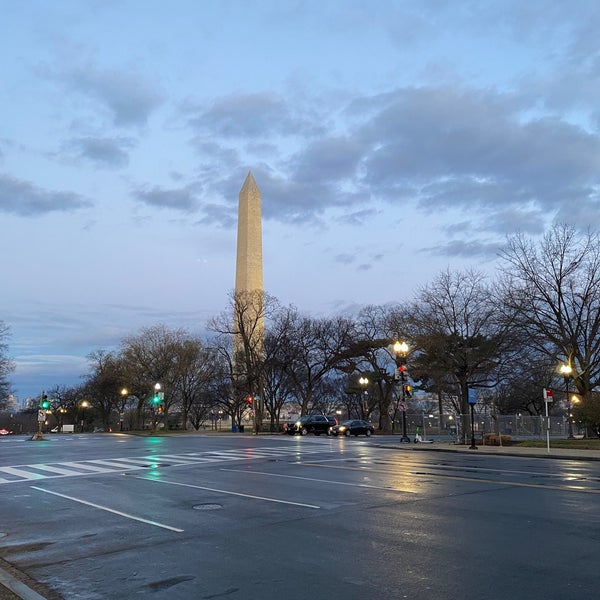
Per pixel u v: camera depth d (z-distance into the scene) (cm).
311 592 648
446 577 689
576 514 1074
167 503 1277
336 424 5606
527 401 6469
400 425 8362
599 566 725
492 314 4022
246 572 734
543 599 607
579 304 4116
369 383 7244
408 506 1176
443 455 2705
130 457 2608
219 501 1290
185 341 8362
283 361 6556
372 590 649
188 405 8562
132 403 10444
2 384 8412
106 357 9825
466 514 1080
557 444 3225
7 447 3669
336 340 6681
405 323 4844
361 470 1927
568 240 4041
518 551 803
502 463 2242
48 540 945
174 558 810
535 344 4122
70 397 11412
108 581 715
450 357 4084
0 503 1323
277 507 1197
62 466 2202
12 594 647
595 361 3950
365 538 898
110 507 1240
